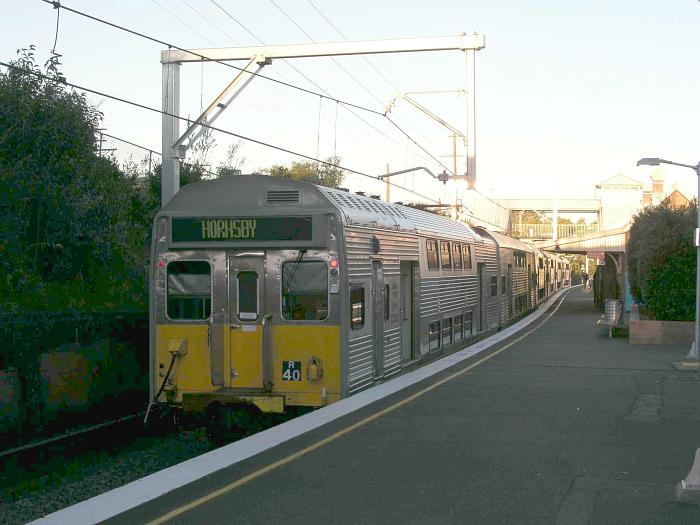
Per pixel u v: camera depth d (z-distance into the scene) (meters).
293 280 12.22
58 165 15.77
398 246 15.75
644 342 22.83
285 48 19.64
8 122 15.39
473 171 25.09
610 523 6.24
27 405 12.48
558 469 8.02
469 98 23.36
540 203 64.12
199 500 6.88
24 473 10.85
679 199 32.41
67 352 13.62
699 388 13.96
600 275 46.62
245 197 12.34
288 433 9.83
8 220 14.80
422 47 19.78
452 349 21.66
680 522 6.25
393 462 8.32
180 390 12.44
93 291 17.59
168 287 12.52
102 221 16.94
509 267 33.41
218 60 18.78
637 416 11.12
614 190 61.53
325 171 49.72
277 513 6.51
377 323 14.03
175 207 12.59
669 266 23.27
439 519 6.36
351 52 19.75
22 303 14.91
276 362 12.23
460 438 9.55
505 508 6.64
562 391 13.55
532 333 27.14
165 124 19.34
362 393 12.77
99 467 11.26
